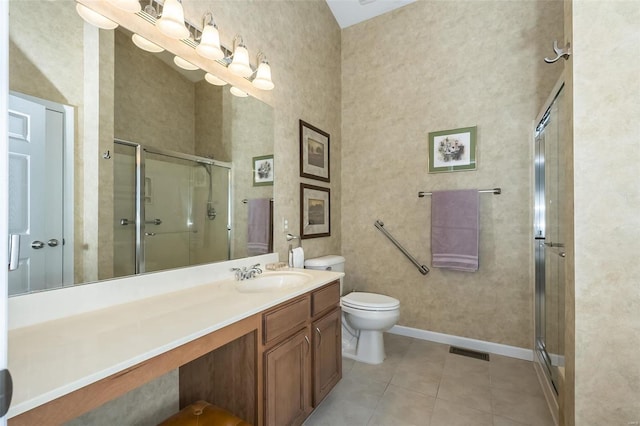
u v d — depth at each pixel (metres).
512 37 2.26
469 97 2.42
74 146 1.02
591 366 1.04
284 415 1.29
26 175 0.90
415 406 1.65
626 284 0.99
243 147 1.79
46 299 0.93
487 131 2.35
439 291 2.53
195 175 1.49
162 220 1.32
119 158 1.15
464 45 2.44
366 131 2.89
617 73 1.00
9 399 0.42
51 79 0.96
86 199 1.04
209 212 1.56
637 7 0.98
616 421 1.01
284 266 1.93
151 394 1.26
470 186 2.42
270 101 2.02
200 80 1.53
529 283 2.20
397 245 2.71
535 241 2.14
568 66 1.12
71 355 0.72
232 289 1.39
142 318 0.99
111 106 1.13
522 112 2.23
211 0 1.57
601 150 1.02
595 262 1.03
